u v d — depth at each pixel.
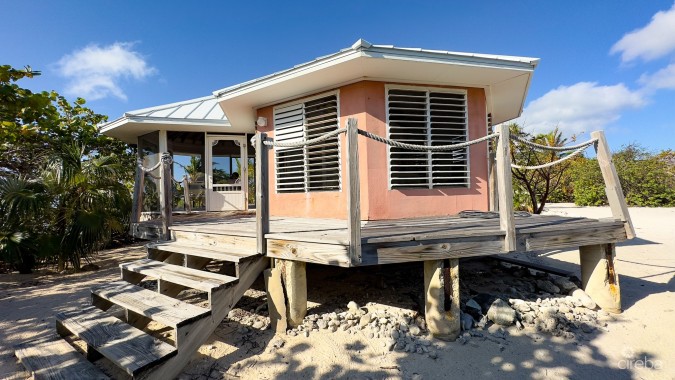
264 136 3.40
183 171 8.31
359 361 2.68
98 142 10.46
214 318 2.79
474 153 5.84
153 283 5.12
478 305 3.63
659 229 9.68
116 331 2.76
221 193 8.75
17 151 7.98
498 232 3.28
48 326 3.59
